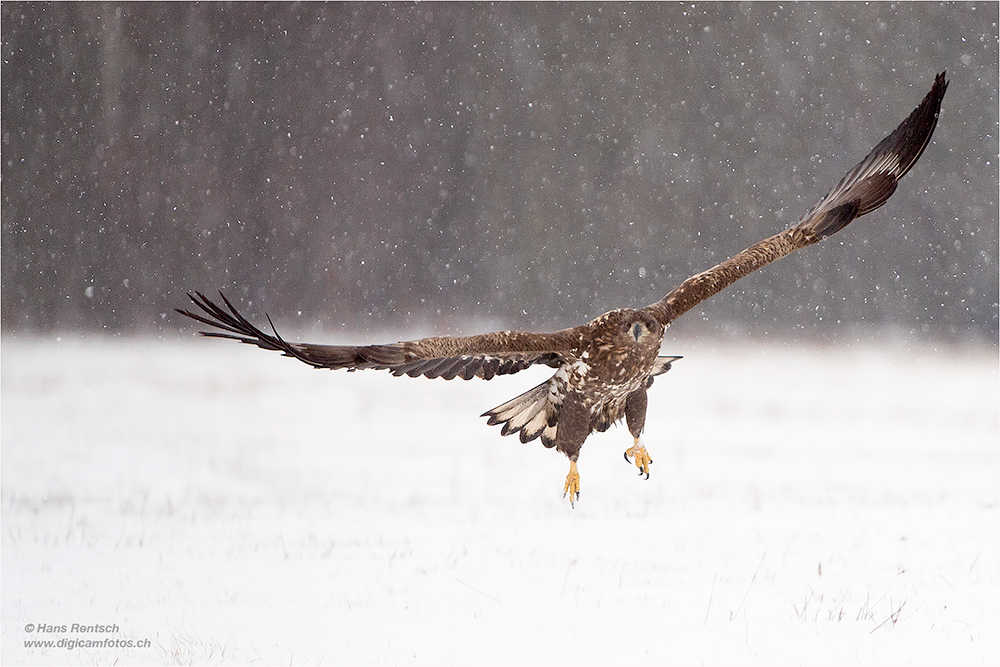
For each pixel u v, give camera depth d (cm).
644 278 8319
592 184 8862
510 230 8512
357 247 8375
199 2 9662
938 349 4888
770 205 8594
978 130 7881
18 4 9031
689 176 8719
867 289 6738
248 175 9038
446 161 9225
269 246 8475
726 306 6366
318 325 7369
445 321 7675
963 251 7081
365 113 9469
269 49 9606
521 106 9425
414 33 9844
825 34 8931
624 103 9206
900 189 7231
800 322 6397
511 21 9731
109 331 5909
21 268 7725
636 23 9494
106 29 9256
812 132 8750
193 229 8500
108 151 8844
